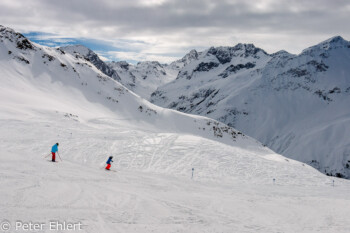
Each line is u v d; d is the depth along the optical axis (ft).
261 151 207.00
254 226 34.58
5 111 141.28
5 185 34.76
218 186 70.74
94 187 43.80
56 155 78.07
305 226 36.96
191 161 97.25
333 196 75.41
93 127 159.43
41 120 143.43
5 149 70.49
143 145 111.75
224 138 227.81
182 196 48.70
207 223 33.30
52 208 29.73
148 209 35.91
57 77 258.16
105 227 26.76
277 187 81.41
